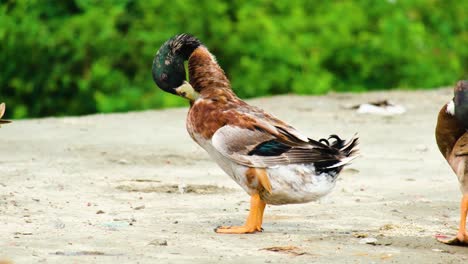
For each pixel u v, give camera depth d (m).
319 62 28.16
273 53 27.48
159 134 17.91
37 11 26.80
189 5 27.41
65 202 11.98
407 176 14.23
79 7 27.33
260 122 10.44
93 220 10.99
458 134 10.37
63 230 10.40
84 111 26.33
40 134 17.67
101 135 17.67
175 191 12.94
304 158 10.27
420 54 29.73
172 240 10.04
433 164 15.20
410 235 10.55
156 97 25.81
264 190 10.45
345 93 25.61
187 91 10.82
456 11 32.09
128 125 19.12
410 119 20.38
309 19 28.88
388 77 29.28
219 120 10.52
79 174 13.90
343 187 13.37
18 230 10.34
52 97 26.47
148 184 13.27
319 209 11.94
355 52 28.83
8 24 26.05
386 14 30.23
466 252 9.89
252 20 27.75
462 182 10.20
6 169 14.09
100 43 26.48
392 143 17.22
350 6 29.81
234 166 10.50
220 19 27.66
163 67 10.83
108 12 26.86
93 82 26.16
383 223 11.19
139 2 27.81
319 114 21.08
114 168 14.48
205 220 11.17
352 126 19.30
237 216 11.43
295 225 11.02
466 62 31.91
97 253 9.35
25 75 26.25
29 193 12.43
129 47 26.69
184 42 10.80
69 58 26.31
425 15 31.61
